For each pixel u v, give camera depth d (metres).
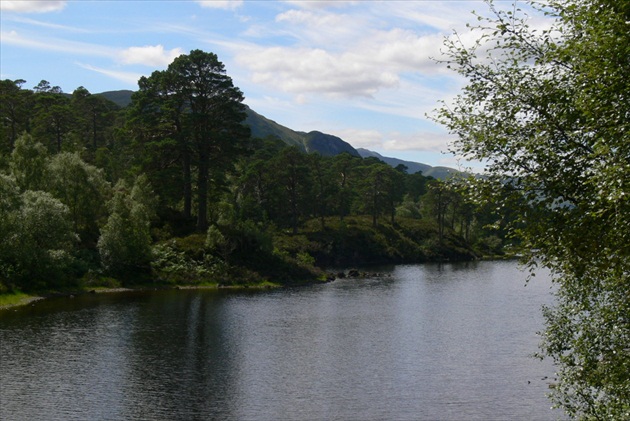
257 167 114.31
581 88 12.00
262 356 37.62
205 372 33.75
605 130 11.13
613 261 11.68
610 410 14.69
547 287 74.88
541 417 26.81
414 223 151.25
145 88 86.62
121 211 72.12
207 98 83.81
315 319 50.84
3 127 93.81
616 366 14.64
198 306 56.56
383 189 140.62
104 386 30.64
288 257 87.81
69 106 110.50
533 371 34.19
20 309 51.44
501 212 13.53
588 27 11.42
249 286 73.75
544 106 12.53
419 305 59.41
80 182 72.62
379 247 126.31
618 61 11.03
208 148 83.75
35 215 60.75
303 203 125.19
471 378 32.84
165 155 84.44
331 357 37.47
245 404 28.48
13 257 58.00
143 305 56.03
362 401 29.09
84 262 66.88
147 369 34.09
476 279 86.56
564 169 12.41
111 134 126.31
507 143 12.88
